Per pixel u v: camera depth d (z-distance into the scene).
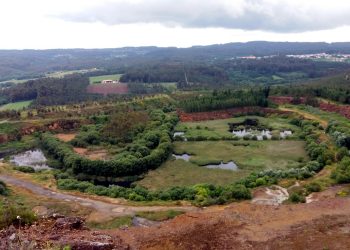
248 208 39.00
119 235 32.97
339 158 72.44
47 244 27.14
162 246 30.72
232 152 91.31
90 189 64.50
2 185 64.38
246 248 29.94
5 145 108.25
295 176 66.12
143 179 75.56
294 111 128.50
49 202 57.31
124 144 99.94
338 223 33.84
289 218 35.47
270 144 96.81
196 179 73.44
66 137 110.38
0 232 30.36
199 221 35.06
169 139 96.25
